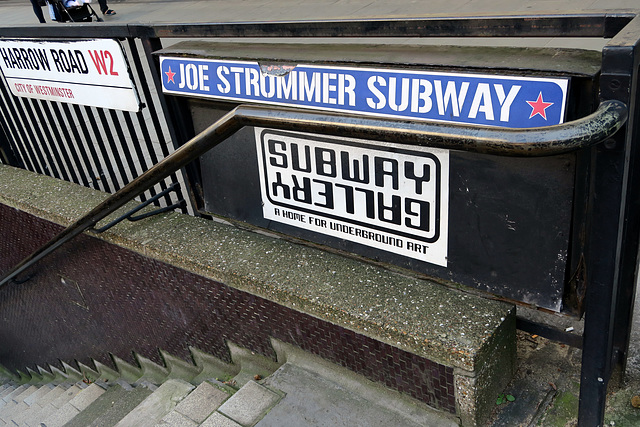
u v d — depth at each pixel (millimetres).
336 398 2070
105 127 2771
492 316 1756
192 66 2129
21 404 4480
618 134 1163
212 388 2492
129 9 12344
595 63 1347
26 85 3061
